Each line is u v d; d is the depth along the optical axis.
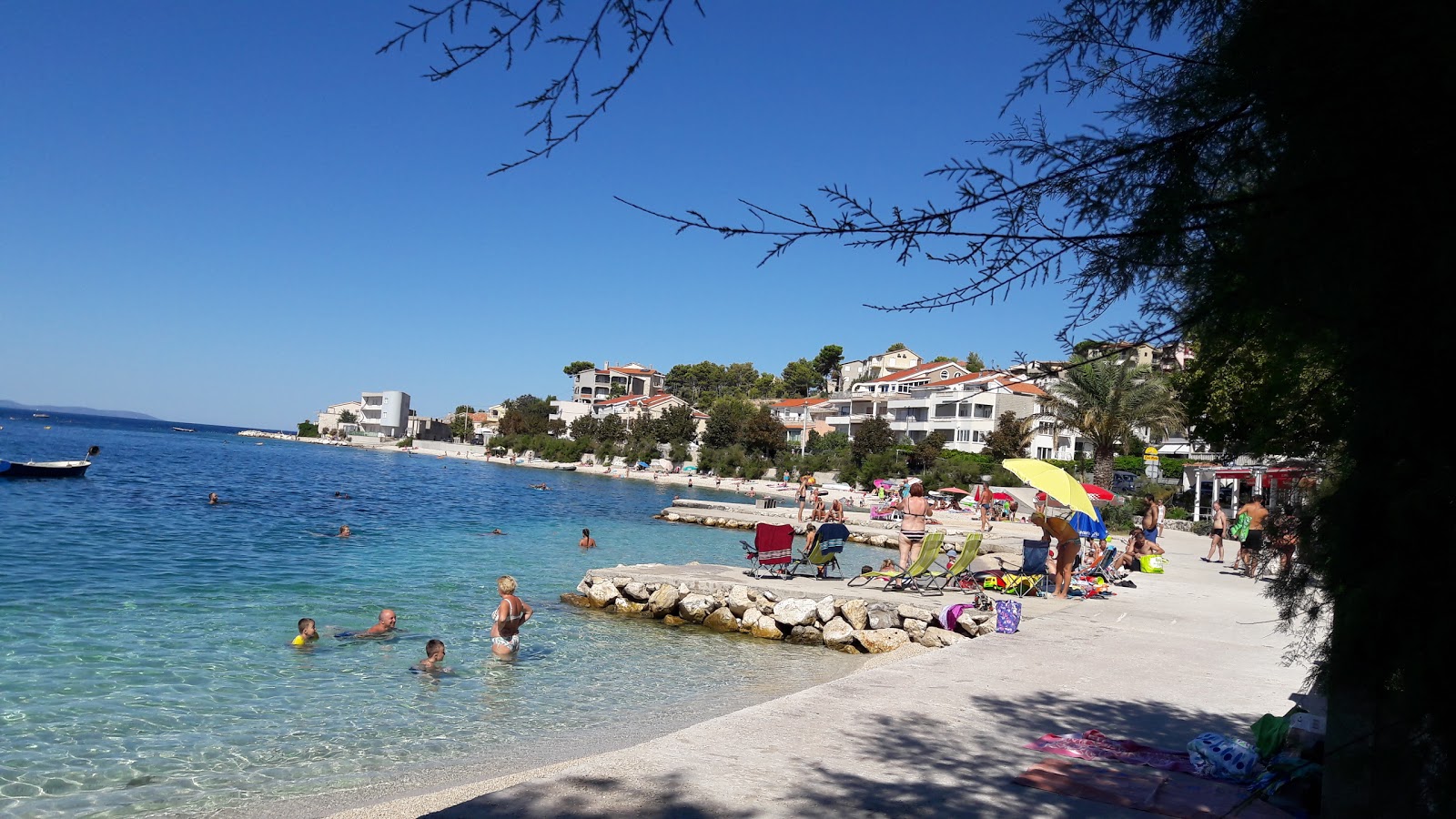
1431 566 2.83
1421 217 2.66
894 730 6.21
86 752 7.59
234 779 7.14
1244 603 15.02
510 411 153.38
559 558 24.69
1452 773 2.92
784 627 14.64
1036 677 8.19
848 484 71.44
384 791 6.92
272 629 13.05
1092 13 3.49
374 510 39.62
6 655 10.58
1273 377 3.50
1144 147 3.13
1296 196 2.88
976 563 22.69
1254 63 2.99
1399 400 2.86
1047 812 4.74
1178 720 6.88
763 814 4.52
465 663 11.59
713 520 40.06
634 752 5.49
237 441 162.88
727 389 184.62
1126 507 39.84
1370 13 2.63
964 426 82.00
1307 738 5.30
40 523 26.45
